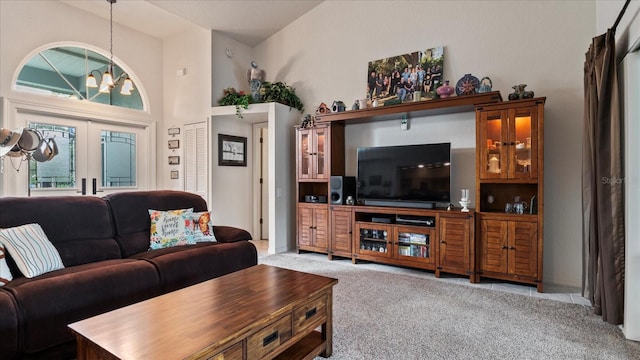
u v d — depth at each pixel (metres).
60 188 4.64
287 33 5.40
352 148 4.78
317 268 4.02
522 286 3.37
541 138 3.17
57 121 4.62
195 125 5.31
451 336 2.29
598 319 2.56
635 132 2.30
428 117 4.20
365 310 2.73
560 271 3.48
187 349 1.26
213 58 5.13
